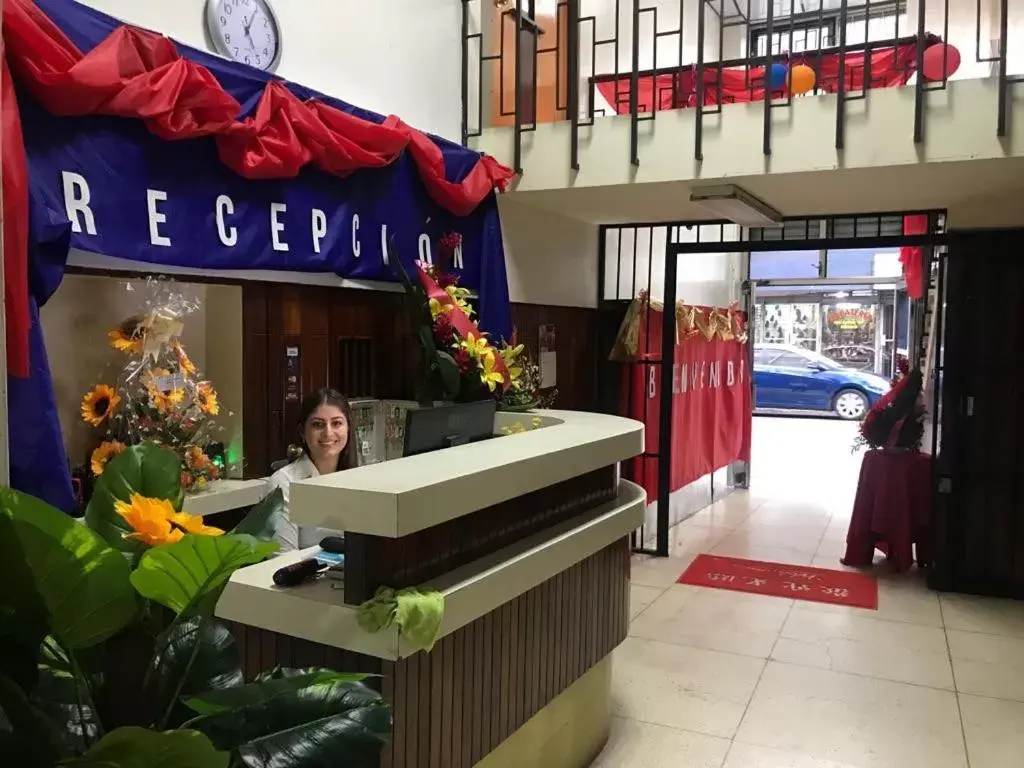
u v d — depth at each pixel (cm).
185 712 117
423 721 199
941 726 324
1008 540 479
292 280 341
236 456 333
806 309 1483
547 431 287
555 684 268
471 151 425
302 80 351
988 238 471
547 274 521
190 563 110
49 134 232
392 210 375
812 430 1298
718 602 470
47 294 222
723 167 394
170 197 270
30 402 213
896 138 365
